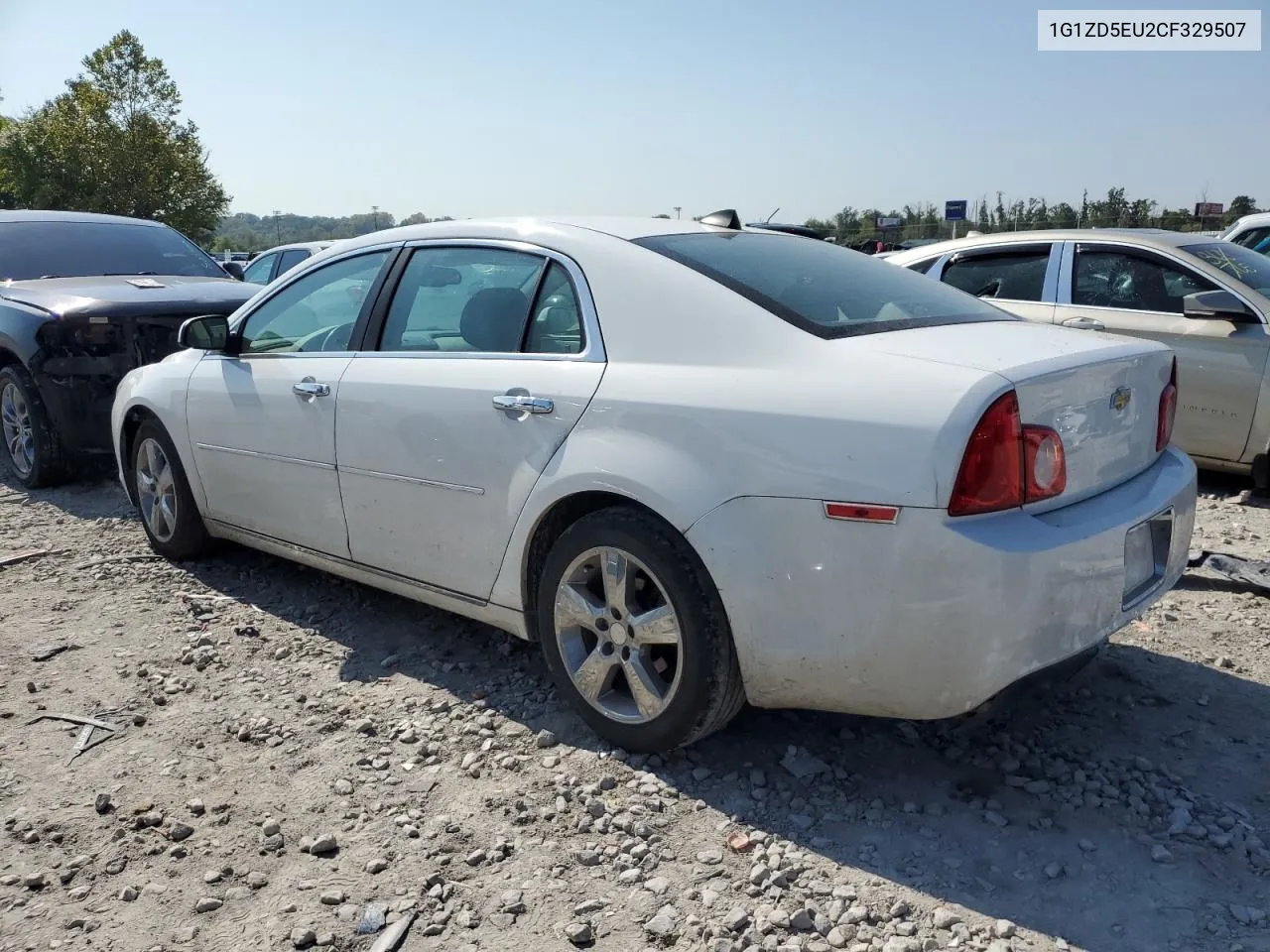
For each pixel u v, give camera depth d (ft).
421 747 11.00
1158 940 7.89
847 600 8.84
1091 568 8.86
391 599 15.39
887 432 8.60
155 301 22.13
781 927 8.11
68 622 14.66
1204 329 20.61
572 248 11.46
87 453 22.09
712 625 9.68
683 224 12.41
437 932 8.17
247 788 10.29
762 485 9.15
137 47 155.63
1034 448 8.63
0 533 19.26
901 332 9.96
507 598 11.58
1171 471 10.59
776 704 9.72
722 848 9.17
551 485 10.65
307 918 8.36
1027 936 7.97
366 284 13.67
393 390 12.43
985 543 8.32
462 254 12.63
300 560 14.70
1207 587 15.23
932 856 9.00
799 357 9.50
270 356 14.69
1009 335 10.14
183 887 8.79
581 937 8.03
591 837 9.37
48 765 10.80
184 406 15.81
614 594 10.33
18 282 24.03
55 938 8.18
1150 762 10.47
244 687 12.53
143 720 11.68
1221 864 8.80
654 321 10.46
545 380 10.96
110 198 152.97
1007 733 11.07
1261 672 12.47
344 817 9.77
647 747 10.44
